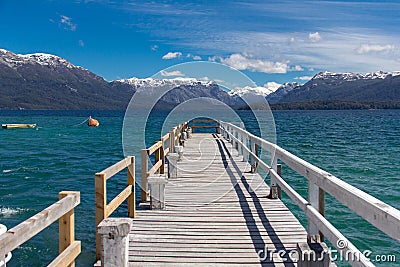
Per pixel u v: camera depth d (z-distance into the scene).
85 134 33.66
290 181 10.53
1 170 13.52
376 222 2.14
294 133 32.34
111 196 9.17
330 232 2.88
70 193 3.04
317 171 3.34
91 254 5.31
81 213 7.42
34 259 5.39
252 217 5.01
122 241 3.01
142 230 4.52
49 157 17.53
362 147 20.66
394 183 10.88
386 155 17.20
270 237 4.27
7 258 4.47
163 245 4.05
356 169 13.26
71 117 82.38
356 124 48.69
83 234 6.15
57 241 5.93
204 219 4.93
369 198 2.30
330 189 2.96
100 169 13.97
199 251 3.89
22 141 26.36
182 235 4.35
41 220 2.43
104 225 2.99
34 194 9.61
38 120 65.06
